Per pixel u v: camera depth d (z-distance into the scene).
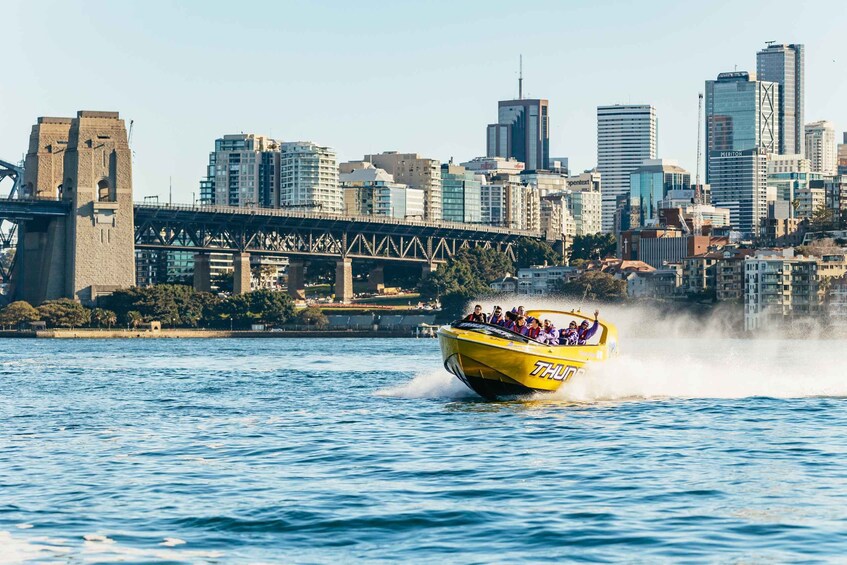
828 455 48.06
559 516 37.25
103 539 35.19
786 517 36.69
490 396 65.12
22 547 34.34
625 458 47.50
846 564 31.72
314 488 42.16
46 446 53.94
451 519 37.00
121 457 50.03
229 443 53.94
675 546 33.59
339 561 32.81
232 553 33.66
